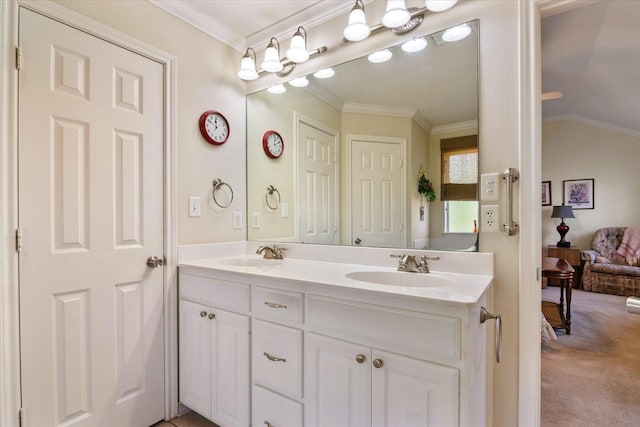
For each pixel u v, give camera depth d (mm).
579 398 1831
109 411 1451
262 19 1873
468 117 1407
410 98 1576
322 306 1184
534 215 1259
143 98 1588
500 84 1327
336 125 1822
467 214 1406
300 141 1953
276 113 2039
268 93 2072
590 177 4809
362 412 1088
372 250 1647
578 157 4883
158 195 1646
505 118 1315
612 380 2037
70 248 1342
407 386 1002
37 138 1248
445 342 942
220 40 1965
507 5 1313
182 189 1746
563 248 4609
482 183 1358
